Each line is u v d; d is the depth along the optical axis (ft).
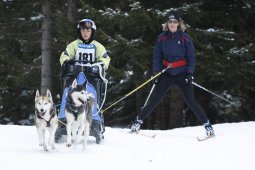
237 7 55.11
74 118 23.36
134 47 48.60
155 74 30.68
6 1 60.39
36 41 60.85
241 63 50.06
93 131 25.55
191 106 29.91
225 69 50.37
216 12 54.24
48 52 57.77
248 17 55.21
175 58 30.12
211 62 48.49
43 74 57.62
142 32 51.65
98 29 49.26
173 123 55.06
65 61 26.40
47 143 24.94
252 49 48.67
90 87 25.85
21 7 60.44
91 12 48.34
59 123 25.18
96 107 25.95
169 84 30.42
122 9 52.60
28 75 60.54
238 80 53.21
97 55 27.30
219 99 58.44
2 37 60.90
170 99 56.34
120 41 47.32
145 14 46.98
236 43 51.44
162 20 49.14
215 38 51.96
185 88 30.12
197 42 48.67
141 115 31.01
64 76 26.45
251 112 59.72
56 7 60.70
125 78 52.34
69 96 23.34
